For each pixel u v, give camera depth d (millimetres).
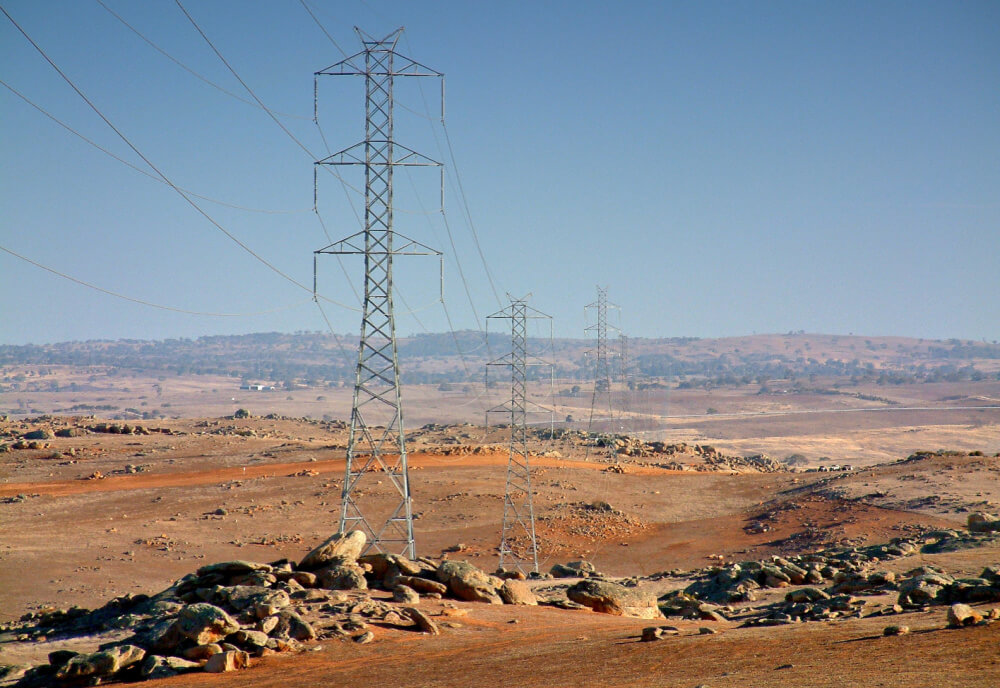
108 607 32594
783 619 25062
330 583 31188
